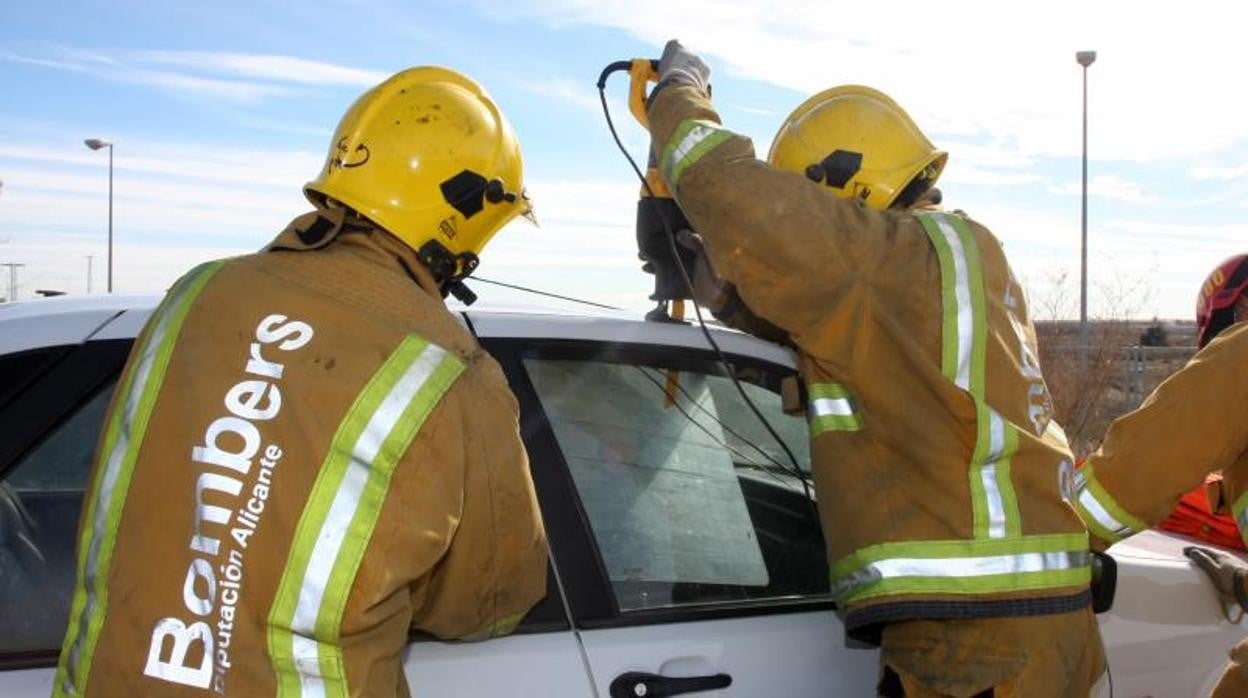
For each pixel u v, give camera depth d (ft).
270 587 4.52
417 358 4.90
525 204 6.20
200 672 4.47
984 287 6.33
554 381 6.92
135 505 4.70
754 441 7.72
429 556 4.79
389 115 5.57
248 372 4.81
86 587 4.79
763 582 7.23
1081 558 6.37
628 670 6.32
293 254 5.29
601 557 6.57
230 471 4.62
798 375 7.53
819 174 6.82
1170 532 10.77
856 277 6.15
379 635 4.82
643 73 7.70
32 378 5.85
